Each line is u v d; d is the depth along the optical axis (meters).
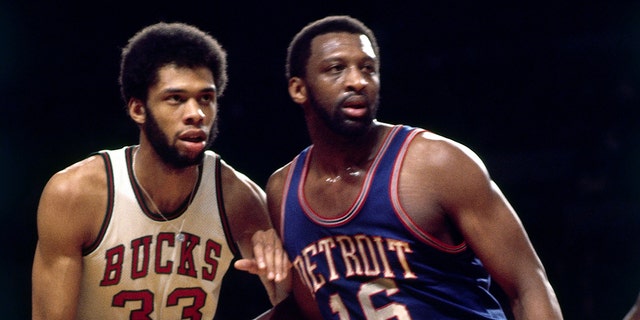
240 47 14.25
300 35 5.30
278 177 5.55
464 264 5.12
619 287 11.88
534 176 13.37
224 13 14.30
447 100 14.18
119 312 5.44
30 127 14.76
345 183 5.18
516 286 4.86
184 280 5.46
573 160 13.30
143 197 5.36
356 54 5.04
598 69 14.02
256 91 14.10
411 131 5.18
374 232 5.04
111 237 5.33
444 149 5.00
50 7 14.59
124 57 5.34
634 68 13.91
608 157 13.12
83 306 5.50
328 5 14.27
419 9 14.41
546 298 4.77
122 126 14.53
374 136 5.21
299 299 5.75
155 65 5.11
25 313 13.65
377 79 5.12
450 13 14.44
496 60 14.25
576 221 12.64
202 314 5.59
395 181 5.02
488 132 13.99
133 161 5.40
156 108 5.14
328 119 5.06
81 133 14.66
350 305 5.19
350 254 5.14
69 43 14.70
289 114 13.99
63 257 5.29
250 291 12.26
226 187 5.57
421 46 14.41
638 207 12.51
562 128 13.78
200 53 5.17
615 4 14.17
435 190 4.95
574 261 12.30
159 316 5.48
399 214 4.97
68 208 5.25
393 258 5.02
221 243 5.56
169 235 5.41
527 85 14.11
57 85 14.77
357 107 5.01
